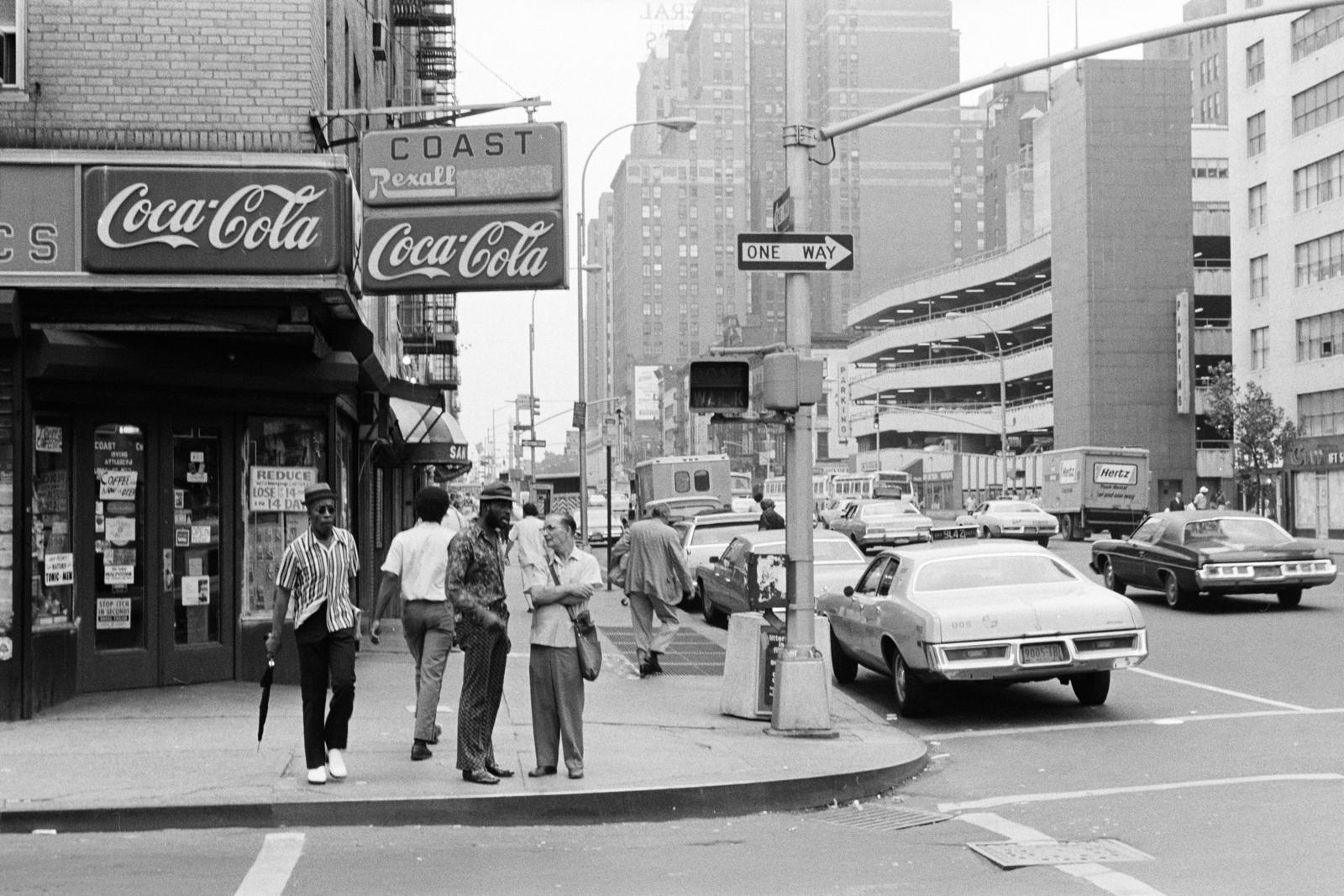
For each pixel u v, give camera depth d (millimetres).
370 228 13734
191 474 13945
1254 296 66625
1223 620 22016
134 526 13508
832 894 6953
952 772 11102
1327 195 60500
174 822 8609
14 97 12852
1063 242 93438
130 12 13039
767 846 8297
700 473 40844
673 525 29328
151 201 12406
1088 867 7453
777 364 11938
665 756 10688
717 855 8031
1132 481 57938
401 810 8867
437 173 13766
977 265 109500
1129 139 89500
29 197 12312
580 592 9625
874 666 15273
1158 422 88562
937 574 14289
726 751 10984
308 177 12609
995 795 10000
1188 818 8797
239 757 10250
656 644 16516
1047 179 107375
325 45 14930
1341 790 9492
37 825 8492
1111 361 88875
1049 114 105750
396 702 13539
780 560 13008
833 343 146875
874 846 8266
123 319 12641
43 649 12297
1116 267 89250
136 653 13469
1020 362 103062
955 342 115750
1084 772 10812
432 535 10781
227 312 12805
